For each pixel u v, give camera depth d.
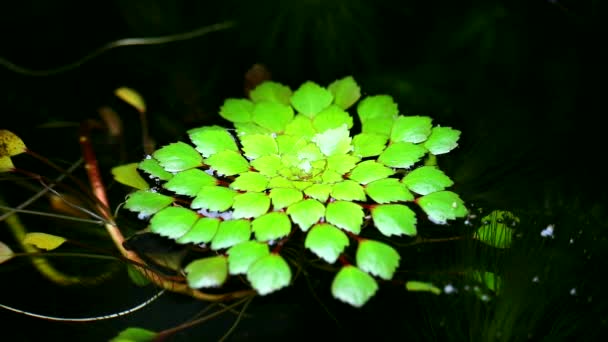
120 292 0.47
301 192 0.48
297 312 0.46
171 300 0.47
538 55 0.60
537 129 0.54
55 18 0.63
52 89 0.57
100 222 0.49
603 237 0.48
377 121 0.52
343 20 0.62
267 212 0.47
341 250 0.45
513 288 0.46
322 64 0.59
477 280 0.46
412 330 0.45
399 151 0.49
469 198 0.50
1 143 0.50
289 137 0.50
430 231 0.48
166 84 0.58
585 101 0.56
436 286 0.46
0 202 0.50
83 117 0.55
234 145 0.50
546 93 0.57
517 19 0.62
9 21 0.63
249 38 0.61
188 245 0.48
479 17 0.63
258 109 0.52
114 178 0.51
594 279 0.46
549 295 0.46
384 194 0.47
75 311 0.46
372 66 0.59
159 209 0.48
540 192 0.50
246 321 0.46
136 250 0.48
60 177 0.51
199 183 0.48
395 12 0.63
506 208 0.49
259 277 0.45
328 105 0.52
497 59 0.60
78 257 0.48
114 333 0.45
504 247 0.47
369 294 0.44
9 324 0.46
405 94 0.57
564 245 0.47
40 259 0.48
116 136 0.54
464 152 0.52
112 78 0.58
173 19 0.63
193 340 0.45
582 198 0.50
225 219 0.48
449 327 0.45
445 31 0.62
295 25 0.62
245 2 0.63
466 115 0.55
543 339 0.45
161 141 0.53
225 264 0.45
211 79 0.58
